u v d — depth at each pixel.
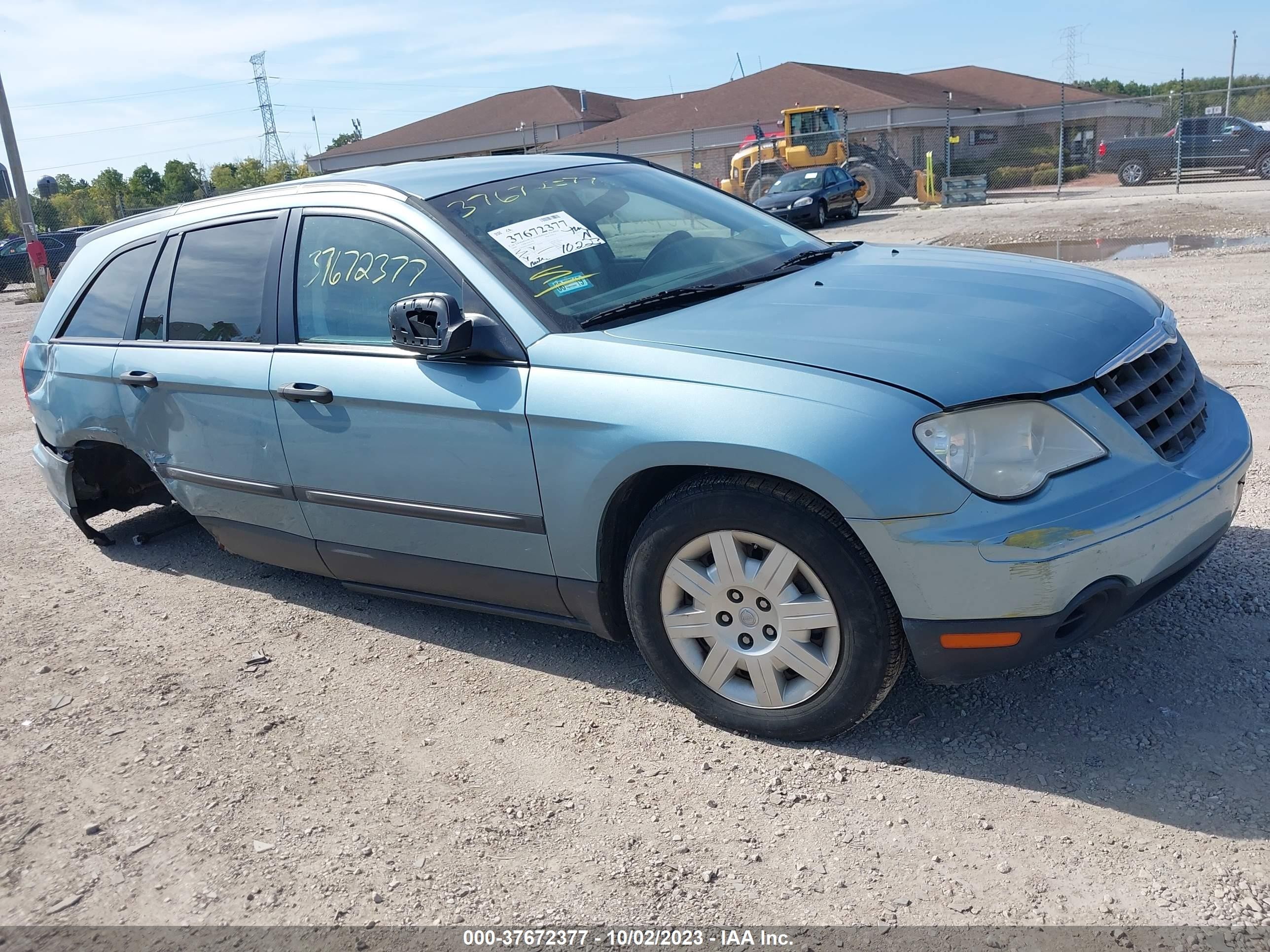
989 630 2.59
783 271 3.65
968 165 38.97
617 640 3.40
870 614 2.72
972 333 2.86
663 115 44.09
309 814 2.94
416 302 3.21
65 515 6.20
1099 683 3.14
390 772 3.11
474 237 3.45
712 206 4.22
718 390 2.80
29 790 3.21
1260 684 3.04
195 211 4.45
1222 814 2.52
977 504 2.55
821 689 2.88
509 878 2.59
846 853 2.55
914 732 3.02
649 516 3.05
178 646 4.19
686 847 2.64
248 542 4.32
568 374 3.08
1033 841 2.51
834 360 2.76
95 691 3.84
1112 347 2.88
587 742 3.17
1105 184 32.75
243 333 4.01
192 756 3.31
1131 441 2.71
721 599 2.98
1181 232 15.70
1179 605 3.56
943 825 2.61
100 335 4.72
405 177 3.85
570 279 3.37
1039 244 15.91
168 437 4.37
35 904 2.68
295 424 3.78
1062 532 2.52
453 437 3.33
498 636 3.98
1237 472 2.95
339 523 3.85
